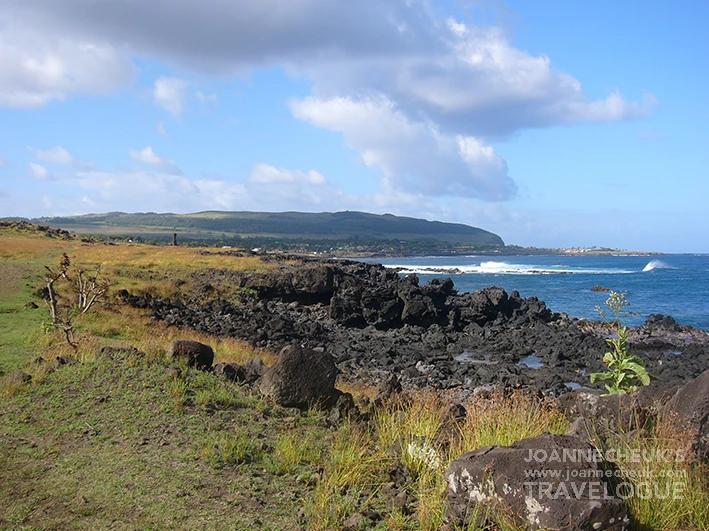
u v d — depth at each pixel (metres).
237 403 9.23
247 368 11.27
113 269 47.94
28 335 16.34
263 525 5.62
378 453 7.18
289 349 9.70
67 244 66.56
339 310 43.75
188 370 10.51
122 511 5.88
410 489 6.43
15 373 10.48
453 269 141.00
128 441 7.70
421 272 133.38
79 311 21.09
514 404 7.93
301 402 9.44
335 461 6.89
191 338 22.59
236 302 44.44
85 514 5.85
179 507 5.93
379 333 39.94
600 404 7.52
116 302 32.84
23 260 46.03
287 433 8.05
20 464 7.09
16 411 8.95
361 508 5.93
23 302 24.28
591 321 48.00
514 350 34.03
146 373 10.02
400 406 9.85
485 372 25.34
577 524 4.78
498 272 134.38
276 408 9.29
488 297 44.78
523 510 5.03
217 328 32.72
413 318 43.00
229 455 7.09
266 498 6.18
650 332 39.72
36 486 6.49
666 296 74.38
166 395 9.20
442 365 28.17
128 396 9.16
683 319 52.19
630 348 34.22
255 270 52.88
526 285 94.88
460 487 5.43
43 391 9.63
